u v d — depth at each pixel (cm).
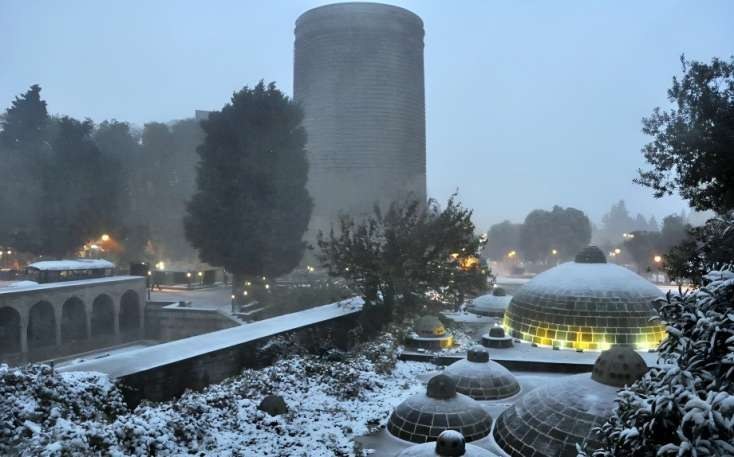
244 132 5497
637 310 2658
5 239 6053
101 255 7394
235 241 5319
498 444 1656
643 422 792
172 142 8731
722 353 775
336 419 1869
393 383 2325
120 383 1647
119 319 5491
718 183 2016
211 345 2120
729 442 678
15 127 6481
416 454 1371
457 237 3412
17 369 1405
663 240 8094
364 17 9538
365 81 9544
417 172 9900
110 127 8225
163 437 1438
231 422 1711
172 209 8594
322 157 9638
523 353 2642
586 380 1645
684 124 1989
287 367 2233
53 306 4597
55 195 6038
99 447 1230
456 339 3006
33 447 1113
